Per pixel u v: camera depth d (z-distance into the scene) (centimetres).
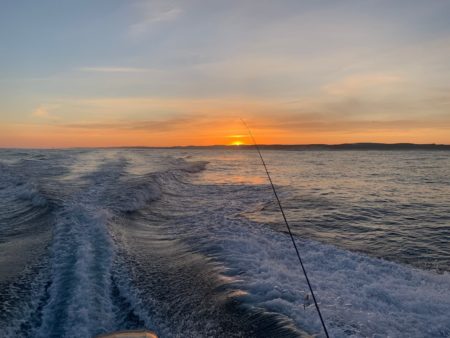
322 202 1345
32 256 645
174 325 432
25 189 1380
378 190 1666
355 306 484
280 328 414
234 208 1201
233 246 738
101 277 547
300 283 556
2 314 435
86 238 720
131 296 500
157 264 641
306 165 3378
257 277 571
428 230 956
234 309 468
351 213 1158
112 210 993
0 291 502
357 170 2770
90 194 1212
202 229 898
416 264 697
